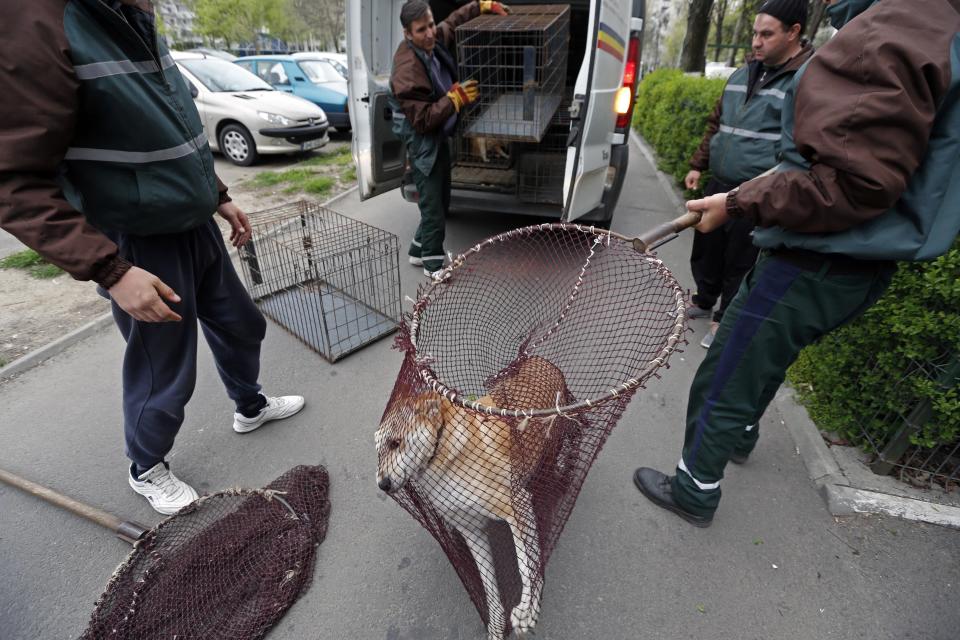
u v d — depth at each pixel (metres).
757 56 2.75
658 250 4.85
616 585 1.92
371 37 4.12
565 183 3.84
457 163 5.30
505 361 2.75
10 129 1.33
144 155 1.63
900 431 2.21
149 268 1.84
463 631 1.79
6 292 3.99
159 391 2.03
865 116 1.26
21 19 1.30
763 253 1.76
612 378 2.38
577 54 5.31
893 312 2.18
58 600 1.90
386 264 4.44
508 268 3.73
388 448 1.58
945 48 1.24
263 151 8.05
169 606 1.82
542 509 1.63
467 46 4.13
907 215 1.41
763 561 2.00
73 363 3.21
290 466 2.47
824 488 2.28
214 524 2.12
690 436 2.03
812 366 2.69
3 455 2.52
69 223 1.45
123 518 2.18
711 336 3.34
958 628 1.77
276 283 3.98
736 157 2.97
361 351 3.38
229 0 30.48
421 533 2.13
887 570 1.96
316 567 2.00
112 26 1.48
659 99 8.73
